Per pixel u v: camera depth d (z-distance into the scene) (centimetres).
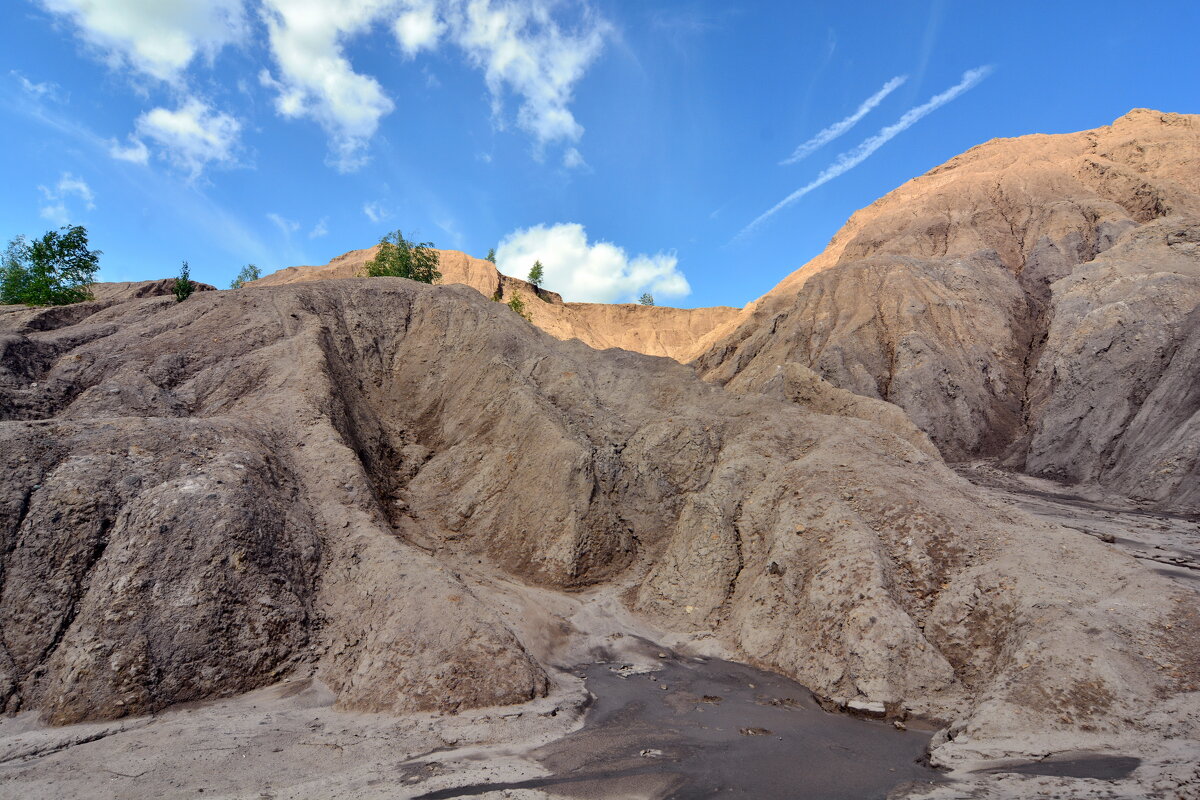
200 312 3769
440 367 4006
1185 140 8406
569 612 2547
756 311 9300
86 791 1316
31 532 1939
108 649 1745
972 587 2067
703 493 2928
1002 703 1576
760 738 1642
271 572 2081
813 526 2441
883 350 6750
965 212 9006
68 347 3319
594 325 12469
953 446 5756
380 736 1611
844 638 1991
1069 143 10288
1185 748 1320
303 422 2900
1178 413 4259
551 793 1338
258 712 1730
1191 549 2894
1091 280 6128
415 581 2148
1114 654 1620
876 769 1443
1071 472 4712
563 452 3072
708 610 2555
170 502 2072
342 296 4250
